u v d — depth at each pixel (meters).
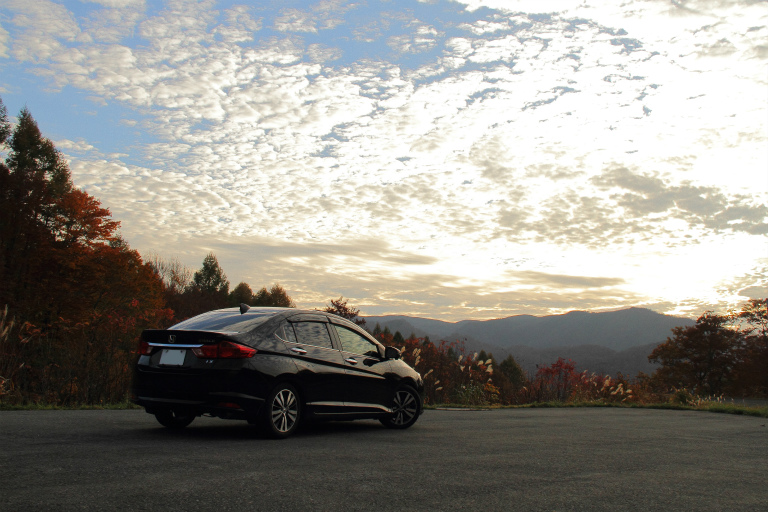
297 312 7.61
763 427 10.60
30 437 5.98
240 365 6.55
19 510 3.25
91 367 15.32
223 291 107.62
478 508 3.69
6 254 37.09
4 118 43.34
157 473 4.36
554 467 5.34
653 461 5.97
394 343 21.83
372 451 5.97
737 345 54.72
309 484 4.18
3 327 13.48
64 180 43.88
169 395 6.59
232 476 4.35
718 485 4.74
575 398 19.78
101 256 39.53
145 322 23.44
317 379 7.30
